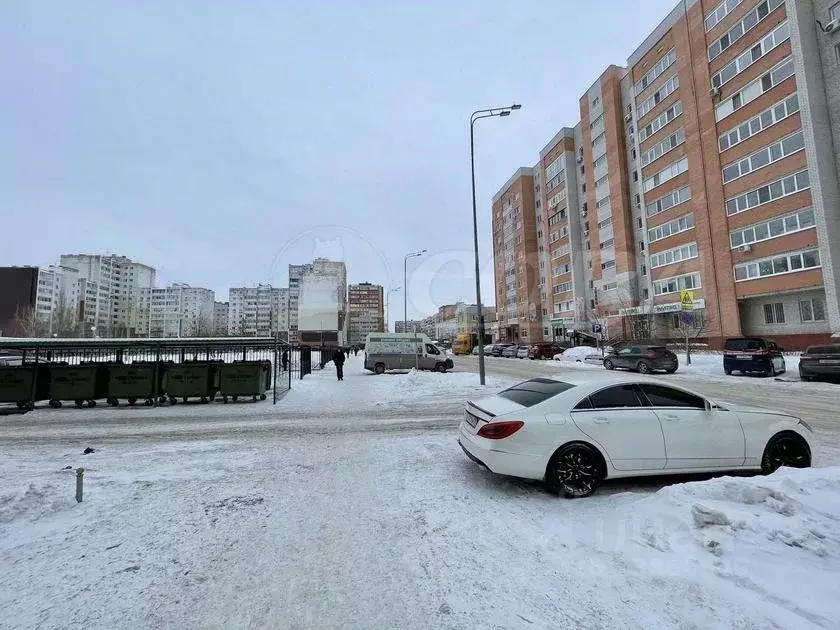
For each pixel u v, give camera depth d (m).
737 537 3.15
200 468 5.82
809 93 22.62
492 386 16.02
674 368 21.08
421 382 16.72
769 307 25.97
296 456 6.44
